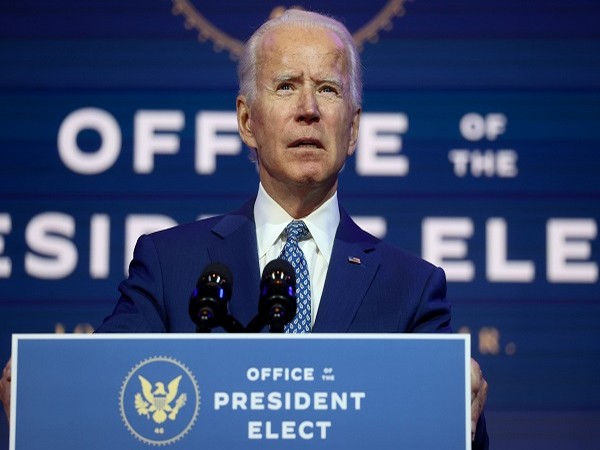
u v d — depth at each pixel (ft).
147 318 19.92
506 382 38.06
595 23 39.29
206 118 38.73
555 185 38.63
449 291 38.24
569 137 38.81
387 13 39.14
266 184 21.18
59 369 15.33
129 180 38.47
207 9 39.27
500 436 38.01
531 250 38.37
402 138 38.63
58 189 38.42
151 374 15.30
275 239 20.90
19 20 39.11
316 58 20.29
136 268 20.98
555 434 38.04
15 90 38.78
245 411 15.20
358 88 21.45
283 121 20.16
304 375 15.29
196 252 20.76
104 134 38.65
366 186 38.45
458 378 15.43
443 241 38.32
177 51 39.01
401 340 15.44
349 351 15.37
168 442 15.16
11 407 15.29
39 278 38.11
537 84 39.01
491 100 38.88
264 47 20.70
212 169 38.52
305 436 15.19
